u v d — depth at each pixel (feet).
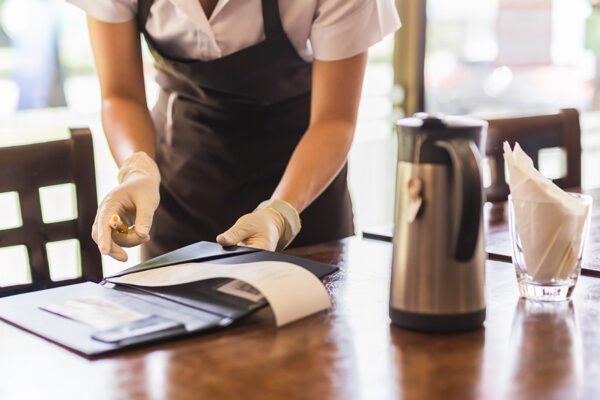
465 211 3.32
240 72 5.99
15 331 3.50
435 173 3.38
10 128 9.68
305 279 3.75
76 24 9.89
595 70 12.27
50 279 5.07
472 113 11.82
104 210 4.65
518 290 4.13
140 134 5.76
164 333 3.39
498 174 6.89
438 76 11.54
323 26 5.61
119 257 4.35
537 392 2.93
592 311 3.81
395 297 3.56
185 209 6.45
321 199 6.44
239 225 4.60
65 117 10.03
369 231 5.40
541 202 3.85
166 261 4.21
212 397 2.88
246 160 6.31
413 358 3.22
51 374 3.07
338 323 3.61
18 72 9.62
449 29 11.47
